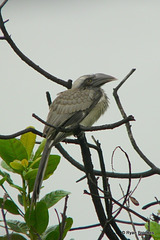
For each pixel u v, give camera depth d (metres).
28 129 7.34
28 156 7.38
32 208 6.54
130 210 6.51
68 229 6.58
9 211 6.79
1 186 6.44
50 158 7.34
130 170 6.68
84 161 7.70
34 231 6.48
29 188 6.96
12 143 7.15
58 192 6.96
